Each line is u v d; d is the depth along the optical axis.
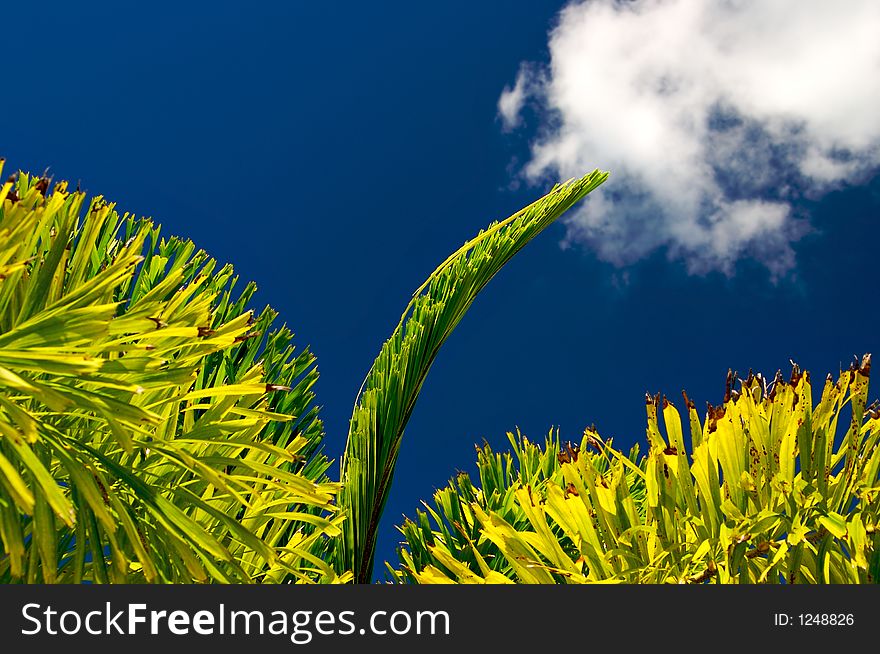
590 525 1.08
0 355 0.59
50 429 0.69
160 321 0.71
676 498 1.08
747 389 1.14
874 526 1.02
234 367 1.38
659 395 1.13
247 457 0.97
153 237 1.34
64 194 0.79
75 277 0.84
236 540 0.95
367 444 1.37
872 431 1.10
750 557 1.02
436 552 1.07
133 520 0.74
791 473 1.06
